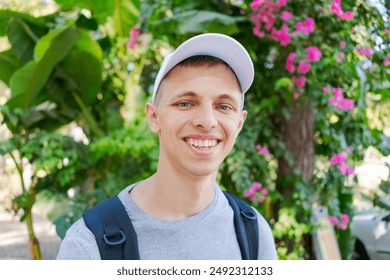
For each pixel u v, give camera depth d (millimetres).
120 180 4105
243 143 3645
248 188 3516
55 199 3969
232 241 1220
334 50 3414
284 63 3768
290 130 3943
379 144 4047
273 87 3863
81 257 1065
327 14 3273
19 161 4621
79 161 4109
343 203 4098
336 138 3674
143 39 4020
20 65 4484
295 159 3904
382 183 4004
